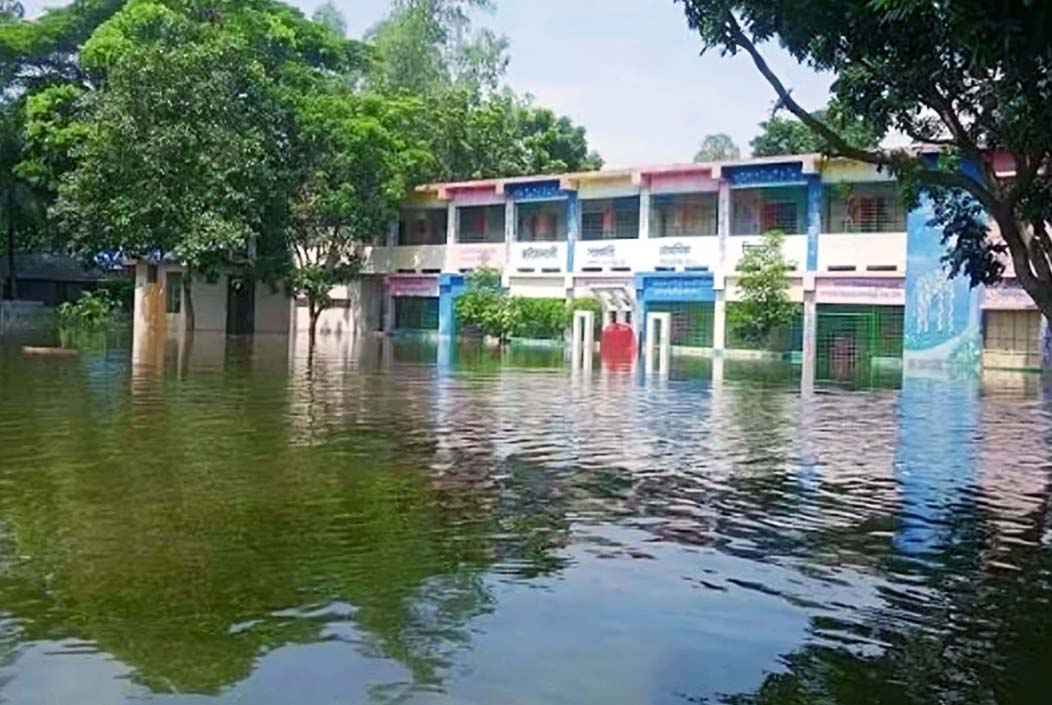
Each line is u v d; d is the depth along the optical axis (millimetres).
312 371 23125
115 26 40031
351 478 10078
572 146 54062
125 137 36156
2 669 5055
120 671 5066
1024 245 8086
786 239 36406
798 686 5133
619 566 7164
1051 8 5703
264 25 42281
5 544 7270
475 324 43750
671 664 5375
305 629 5719
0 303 49812
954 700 5016
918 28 7270
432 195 46062
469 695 4891
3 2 49031
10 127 45406
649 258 39969
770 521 8648
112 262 46812
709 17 7879
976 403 19188
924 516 8914
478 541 7750
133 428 12859
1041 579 7039
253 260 40469
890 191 34844
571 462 11375
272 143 39625
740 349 37531
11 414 13914
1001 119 7910
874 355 34688
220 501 8836
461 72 52469
